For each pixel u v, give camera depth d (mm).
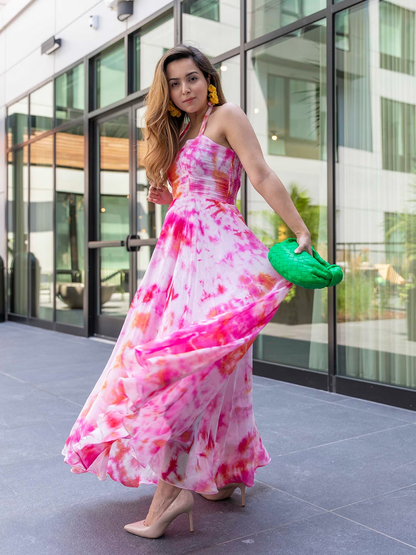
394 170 3707
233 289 1846
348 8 3975
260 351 4695
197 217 1898
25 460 2611
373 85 3834
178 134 2020
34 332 7812
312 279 1729
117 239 6672
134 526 1863
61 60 7641
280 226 4516
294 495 2160
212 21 5176
